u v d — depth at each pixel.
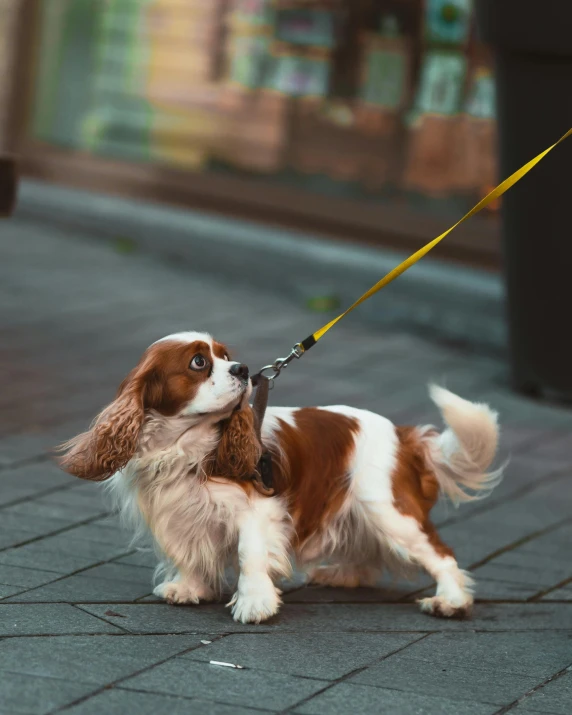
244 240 13.49
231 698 4.23
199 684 4.34
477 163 12.02
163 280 13.27
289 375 10.12
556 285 9.39
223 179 13.97
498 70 9.23
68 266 13.45
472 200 12.10
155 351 5.03
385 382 10.15
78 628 4.85
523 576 6.12
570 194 9.09
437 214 12.37
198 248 13.87
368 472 5.46
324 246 13.01
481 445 5.57
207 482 5.11
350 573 5.86
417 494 5.54
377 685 4.47
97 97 14.95
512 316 9.79
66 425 8.27
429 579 6.07
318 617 5.34
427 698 4.37
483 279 11.86
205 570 5.31
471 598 5.46
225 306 12.41
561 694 4.51
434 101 12.29
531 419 9.38
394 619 5.38
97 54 14.87
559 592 5.91
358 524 5.53
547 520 7.08
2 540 5.99
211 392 4.94
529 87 9.03
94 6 14.81
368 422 5.62
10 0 15.33
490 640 5.14
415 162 12.48
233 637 4.91
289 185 13.48
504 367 11.03
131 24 14.52
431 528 5.57
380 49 12.64
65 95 15.20
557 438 8.90
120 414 4.98
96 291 12.52
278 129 13.50
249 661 4.63
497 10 8.96
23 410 8.55
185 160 14.28
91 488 6.99
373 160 12.80
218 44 13.87
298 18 13.21
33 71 15.36
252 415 5.13
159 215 14.24
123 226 14.51
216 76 13.93
